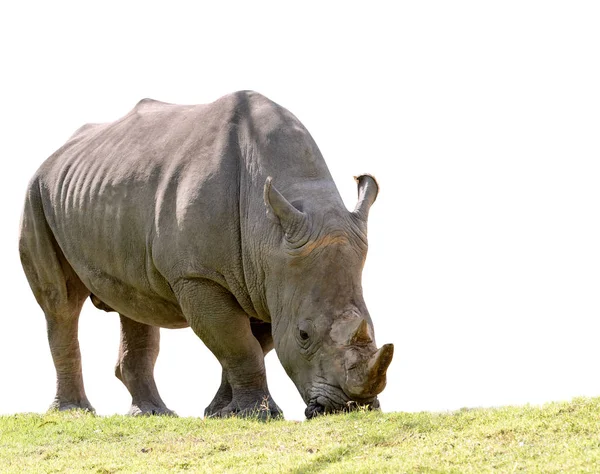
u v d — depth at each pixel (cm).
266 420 2795
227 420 2784
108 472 2411
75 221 3331
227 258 2927
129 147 3244
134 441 2678
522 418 2333
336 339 2675
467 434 2298
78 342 3594
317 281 2753
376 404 2672
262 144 2947
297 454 2339
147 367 3481
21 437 2836
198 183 2959
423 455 2216
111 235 3195
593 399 2362
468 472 2095
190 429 2734
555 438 2217
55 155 3553
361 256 2806
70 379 3569
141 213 3105
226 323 2953
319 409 2667
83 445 2700
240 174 2961
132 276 3172
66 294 3519
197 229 2930
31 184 3538
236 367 2977
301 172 2911
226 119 3048
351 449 2319
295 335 2748
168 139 3138
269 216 2794
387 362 2561
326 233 2773
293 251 2764
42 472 2458
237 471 2275
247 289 2920
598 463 2056
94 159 3344
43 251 3500
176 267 2970
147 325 3491
